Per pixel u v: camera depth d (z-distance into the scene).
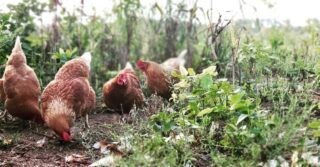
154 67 2.61
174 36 3.83
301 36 3.82
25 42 3.06
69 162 1.82
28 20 3.20
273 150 1.52
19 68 2.23
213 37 2.87
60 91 2.10
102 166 1.70
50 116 2.02
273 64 2.67
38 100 2.25
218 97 1.89
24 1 3.17
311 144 1.58
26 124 2.32
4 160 1.84
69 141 2.04
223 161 1.53
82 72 2.24
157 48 3.90
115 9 3.83
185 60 3.55
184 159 1.57
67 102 2.06
